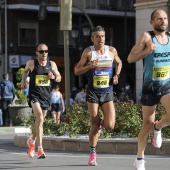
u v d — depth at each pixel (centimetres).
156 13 1886
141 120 3155
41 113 2570
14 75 9894
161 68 1906
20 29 10056
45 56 2580
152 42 1886
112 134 3130
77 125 3228
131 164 2414
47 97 2595
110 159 2592
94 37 2269
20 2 9894
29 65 2591
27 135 3469
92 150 2362
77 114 3316
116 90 10625
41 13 7081
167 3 6962
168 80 1919
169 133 2947
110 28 11062
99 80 2261
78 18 10600
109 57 2278
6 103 5628
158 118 3092
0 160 2633
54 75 2616
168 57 1909
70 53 10431
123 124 3106
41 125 2575
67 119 3297
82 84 10038
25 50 10075
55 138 3084
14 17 9975
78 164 2423
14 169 2309
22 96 5584
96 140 2348
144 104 1934
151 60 1902
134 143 2827
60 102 5403
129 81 10812
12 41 9919
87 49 2281
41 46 2580
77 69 2259
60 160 2577
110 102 2283
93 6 10694
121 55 10850
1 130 5050
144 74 1927
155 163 2436
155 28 1895
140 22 7312
